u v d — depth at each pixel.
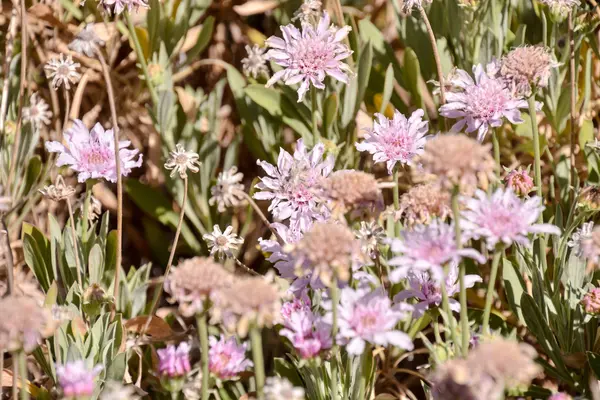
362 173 1.22
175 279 1.18
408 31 1.44
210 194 1.44
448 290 1.25
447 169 1.15
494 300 1.37
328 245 1.17
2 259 1.41
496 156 1.32
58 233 1.33
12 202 1.40
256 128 1.44
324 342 1.21
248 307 1.16
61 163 1.30
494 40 1.40
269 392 1.17
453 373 1.15
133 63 1.50
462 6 1.37
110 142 1.32
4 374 1.30
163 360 1.24
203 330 1.20
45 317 1.17
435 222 1.19
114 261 1.33
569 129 1.42
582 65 1.43
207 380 1.20
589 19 1.38
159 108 1.41
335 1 1.41
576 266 1.32
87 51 1.37
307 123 1.43
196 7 1.47
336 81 1.42
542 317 1.30
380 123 1.31
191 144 1.43
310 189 1.29
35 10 1.45
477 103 1.30
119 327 1.28
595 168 1.38
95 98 1.50
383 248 1.30
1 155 1.40
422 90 1.45
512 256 1.34
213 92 1.46
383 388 1.34
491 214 1.19
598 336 1.31
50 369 1.30
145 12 1.48
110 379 1.26
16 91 1.44
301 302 1.26
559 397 1.20
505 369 1.14
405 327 1.31
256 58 1.44
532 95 1.28
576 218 1.30
